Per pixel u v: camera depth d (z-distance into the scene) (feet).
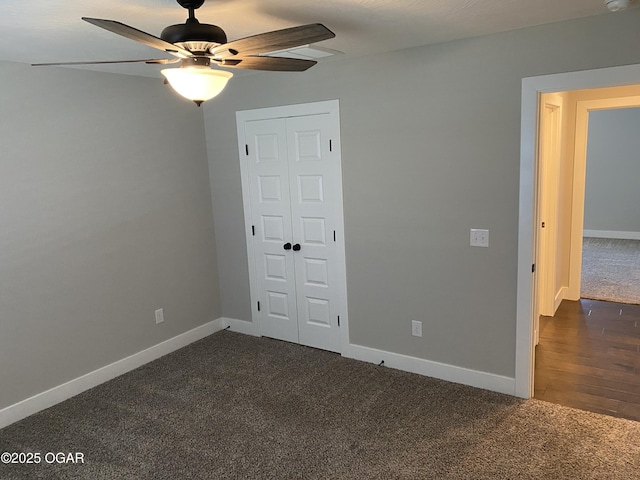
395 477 8.22
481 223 10.50
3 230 10.22
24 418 10.75
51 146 10.96
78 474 8.71
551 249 15.39
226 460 8.91
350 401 10.84
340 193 12.48
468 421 9.82
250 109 13.65
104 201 12.14
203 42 5.89
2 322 10.34
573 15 8.50
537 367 12.19
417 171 11.14
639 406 10.13
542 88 9.33
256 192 14.14
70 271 11.53
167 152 13.66
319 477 8.32
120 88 12.30
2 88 10.05
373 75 11.32
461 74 10.17
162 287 13.83
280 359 13.30
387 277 12.14
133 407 11.03
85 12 6.90
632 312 15.87
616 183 27.37
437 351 11.71
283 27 8.28
